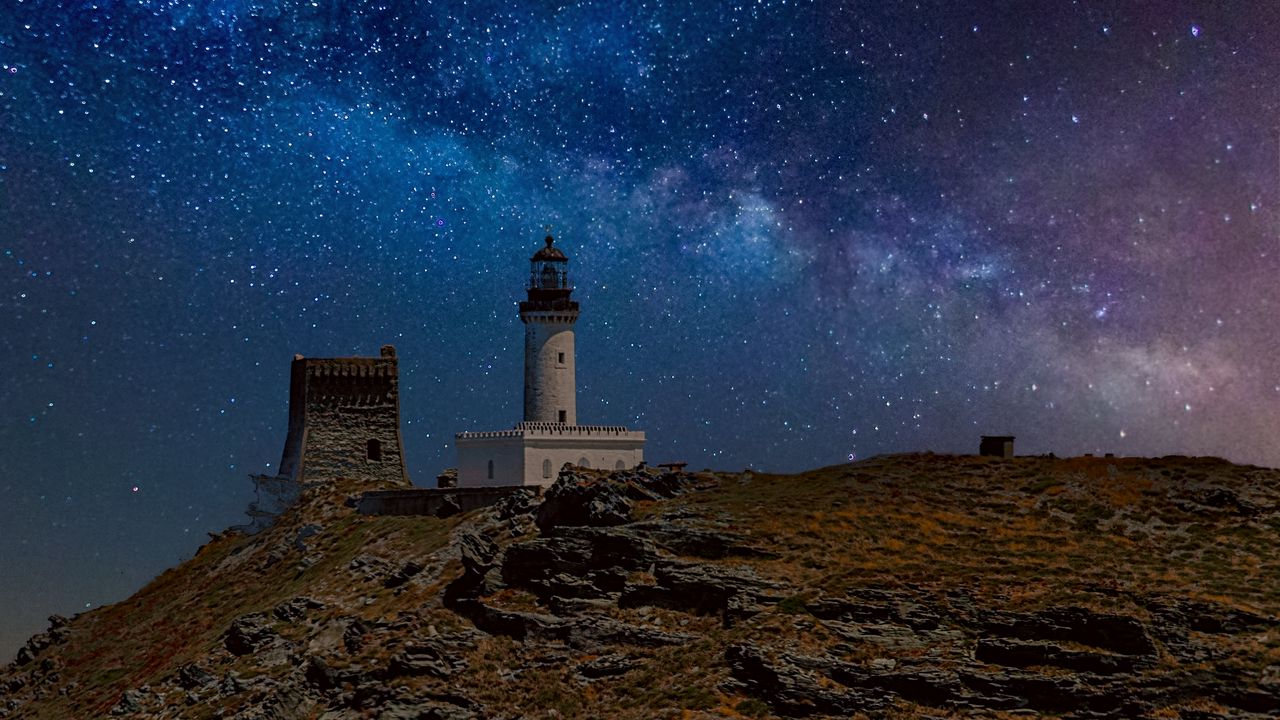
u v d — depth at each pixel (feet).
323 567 418.10
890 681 270.26
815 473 382.22
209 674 361.92
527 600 326.03
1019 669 268.41
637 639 303.89
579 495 358.84
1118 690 260.42
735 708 272.51
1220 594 288.10
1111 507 342.44
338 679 308.60
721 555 325.01
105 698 397.19
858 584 300.61
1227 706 255.09
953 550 321.52
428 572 371.76
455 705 292.20
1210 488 347.36
